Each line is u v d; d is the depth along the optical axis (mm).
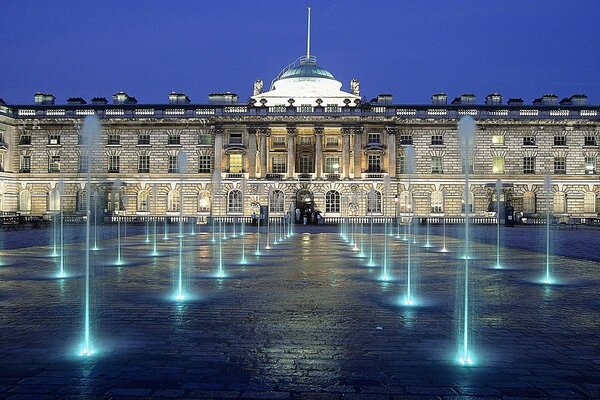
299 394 8102
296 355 10141
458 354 10297
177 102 90625
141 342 10984
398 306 15062
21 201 86625
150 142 85938
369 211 82875
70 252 32281
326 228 72562
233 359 9859
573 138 84625
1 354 10102
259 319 13219
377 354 10250
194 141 85500
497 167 85000
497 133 85062
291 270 23641
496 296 16984
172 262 26781
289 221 81938
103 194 85812
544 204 84500
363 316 13656
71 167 85938
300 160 85000
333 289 18078
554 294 17438
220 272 22734
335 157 84375
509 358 10070
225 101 90312
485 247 38688
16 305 14961
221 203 83438
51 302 15414
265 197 82875
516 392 8289
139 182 85688
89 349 10438
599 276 21906
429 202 84875
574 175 84312
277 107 84938
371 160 83750
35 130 86375
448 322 13062
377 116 82938
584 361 9930
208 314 13789
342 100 91188
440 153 85062
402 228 72625
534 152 84812
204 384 8508
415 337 11562
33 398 7879
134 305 14961
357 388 8383
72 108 87312
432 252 34125
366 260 28516
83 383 8531
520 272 23266
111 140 86250
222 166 83750
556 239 48031
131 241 44281
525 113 84875
